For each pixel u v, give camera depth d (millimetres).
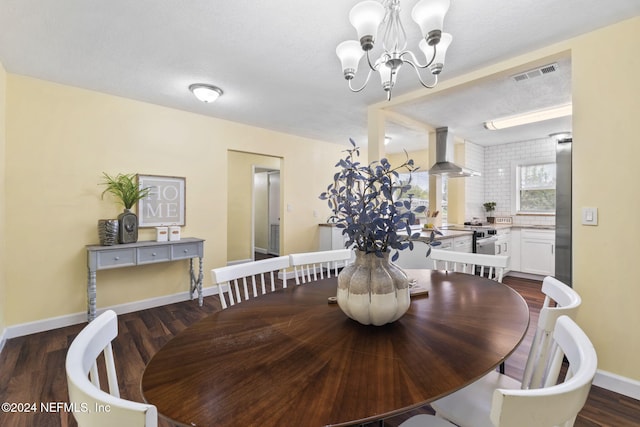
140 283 3344
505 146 5488
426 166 5938
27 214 2668
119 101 3158
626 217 1828
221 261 3967
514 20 1845
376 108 3322
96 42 2115
